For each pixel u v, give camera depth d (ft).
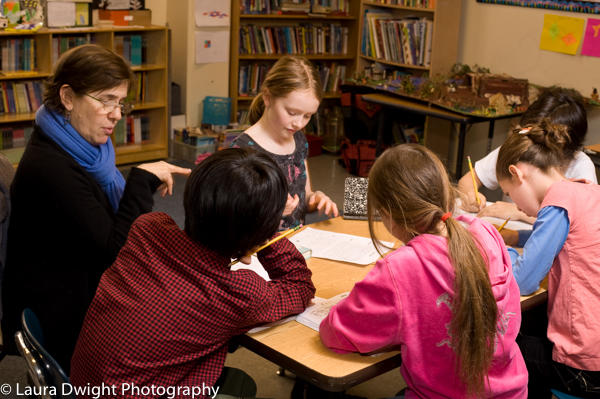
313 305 5.59
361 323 4.68
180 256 4.57
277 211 4.51
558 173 6.21
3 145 16.12
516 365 4.99
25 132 16.42
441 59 17.46
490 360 4.45
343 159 19.01
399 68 19.13
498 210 7.72
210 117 19.34
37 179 5.98
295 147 7.68
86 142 6.39
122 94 6.32
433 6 17.04
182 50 18.84
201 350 4.68
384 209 4.75
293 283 5.39
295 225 7.73
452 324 4.47
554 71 15.65
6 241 6.61
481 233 4.84
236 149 4.60
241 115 20.29
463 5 17.58
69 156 6.21
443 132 18.22
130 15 17.26
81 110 6.19
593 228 5.84
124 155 17.92
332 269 6.44
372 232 4.91
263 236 4.55
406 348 4.63
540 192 6.21
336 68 20.88
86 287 6.23
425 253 4.50
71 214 6.02
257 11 19.20
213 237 4.46
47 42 15.97
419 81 17.04
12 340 6.27
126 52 17.54
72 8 16.21
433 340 4.56
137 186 6.27
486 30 17.12
